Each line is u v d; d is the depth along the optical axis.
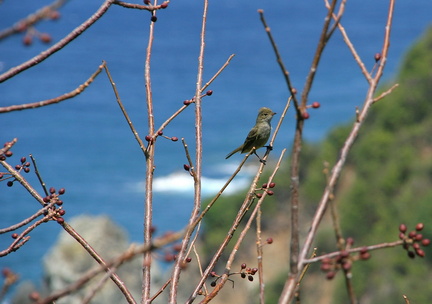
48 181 90.69
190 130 114.44
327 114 124.19
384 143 51.75
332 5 4.67
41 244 61.59
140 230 75.44
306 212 51.41
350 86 148.38
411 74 58.84
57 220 6.30
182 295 36.44
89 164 97.19
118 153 102.25
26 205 72.69
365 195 47.50
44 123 121.75
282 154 6.53
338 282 39.31
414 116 54.50
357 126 4.94
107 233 37.47
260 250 5.47
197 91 7.08
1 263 57.06
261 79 161.62
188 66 181.00
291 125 115.19
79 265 35.22
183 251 6.21
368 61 176.12
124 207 81.44
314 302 39.75
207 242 48.34
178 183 86.75
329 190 4.71
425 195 43.56
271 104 135.38
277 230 49.91
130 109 130.50
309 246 4.57
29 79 160.50
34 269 56.31
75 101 139.00
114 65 184.12
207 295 6.04
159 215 78.06
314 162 55.22
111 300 29.48
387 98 56.84
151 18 7.38
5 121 124.88
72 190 86.94
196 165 6.73
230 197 49.84
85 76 165.00
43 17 3.87
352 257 4.28
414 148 51.03
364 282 38.72
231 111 128.38
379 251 40.59
